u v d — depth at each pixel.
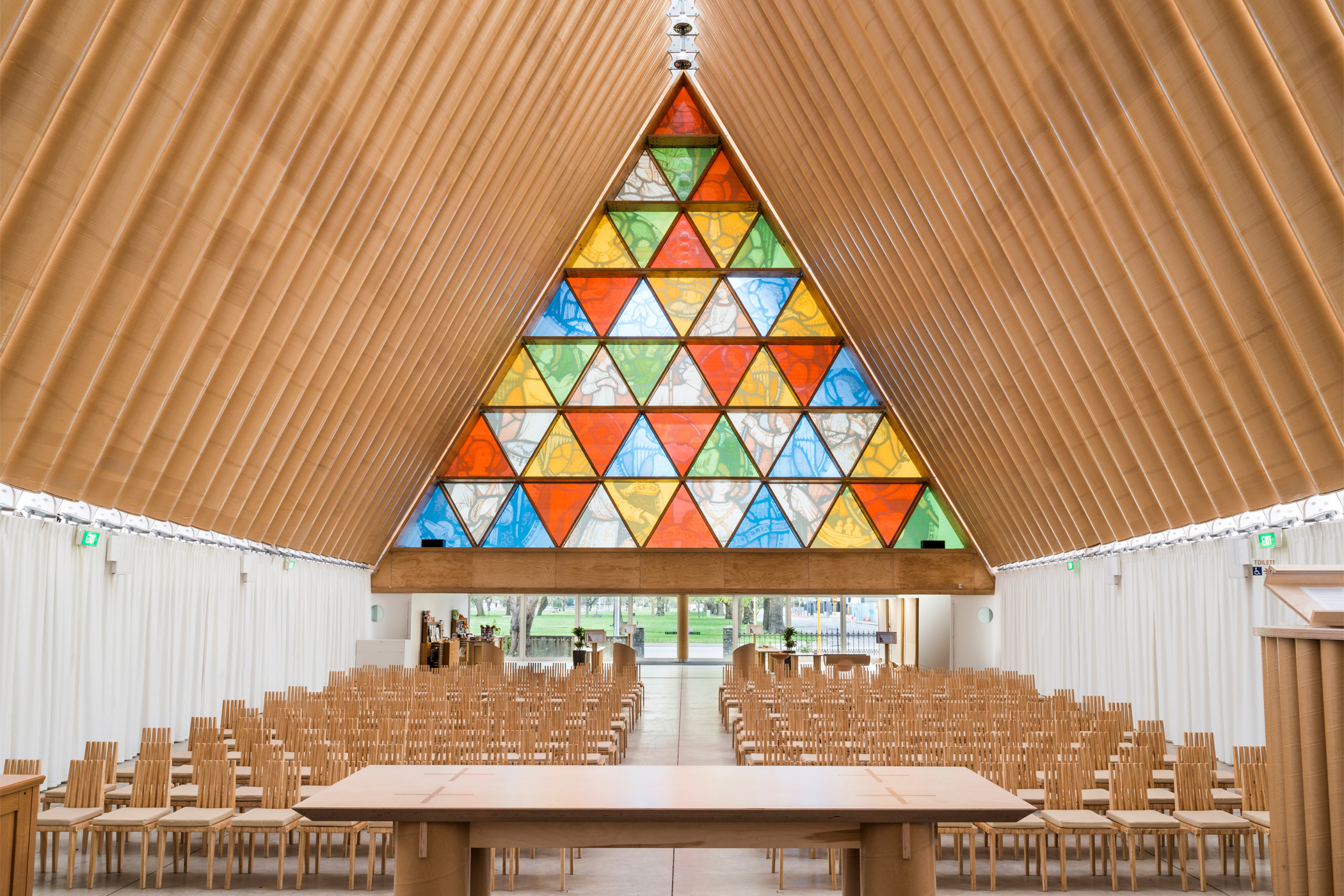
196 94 10.39
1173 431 13.59
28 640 11.94
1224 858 8.97
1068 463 17.12
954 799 5.19
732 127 25.12
